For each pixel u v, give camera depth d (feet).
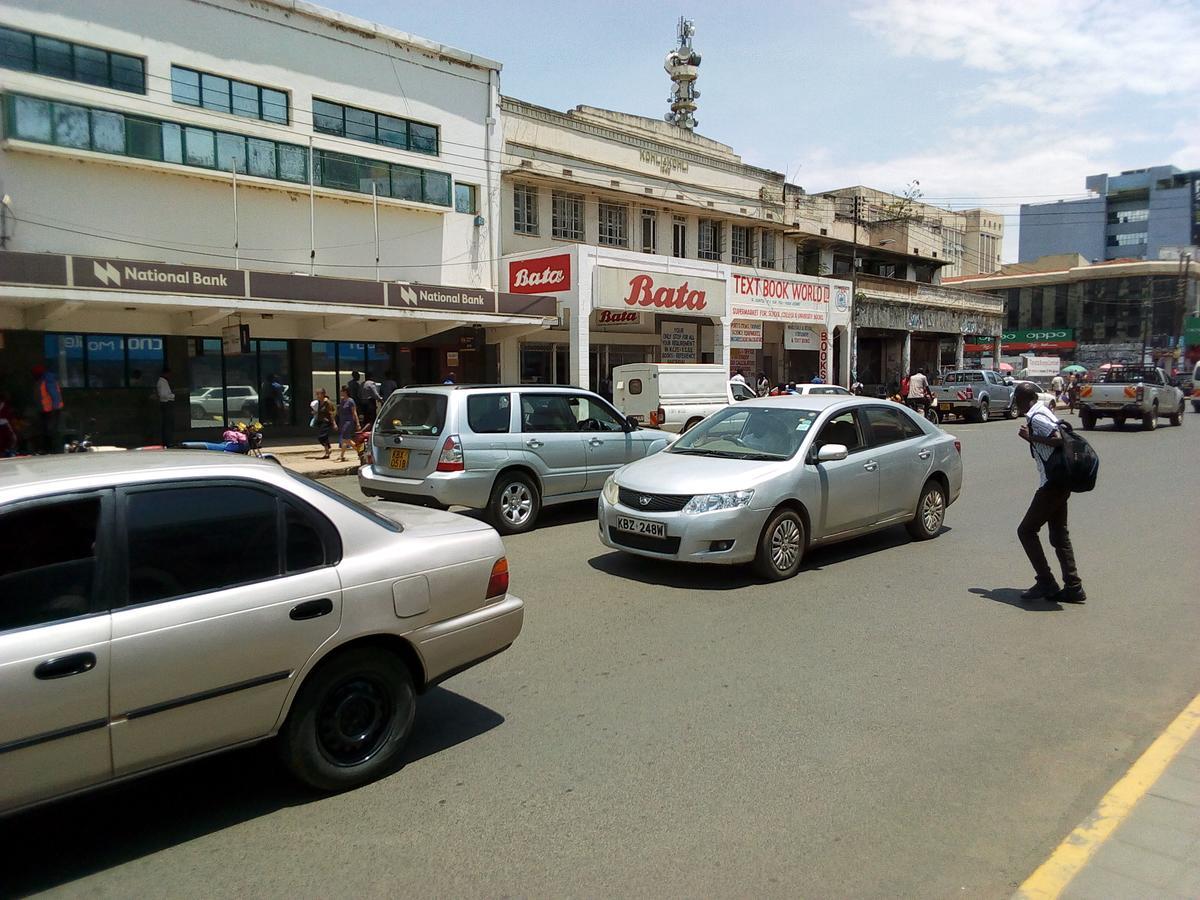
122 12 53.62
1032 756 13.30
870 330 126.00
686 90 125.29
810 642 18.76
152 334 57.77
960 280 229.86
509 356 79.10
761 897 9.62
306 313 56.80
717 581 23.98
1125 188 280.72
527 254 72.28
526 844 10.75
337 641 11.78
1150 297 205.36
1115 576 25.00
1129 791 11.91
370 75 67.21
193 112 56.95
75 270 45.78
